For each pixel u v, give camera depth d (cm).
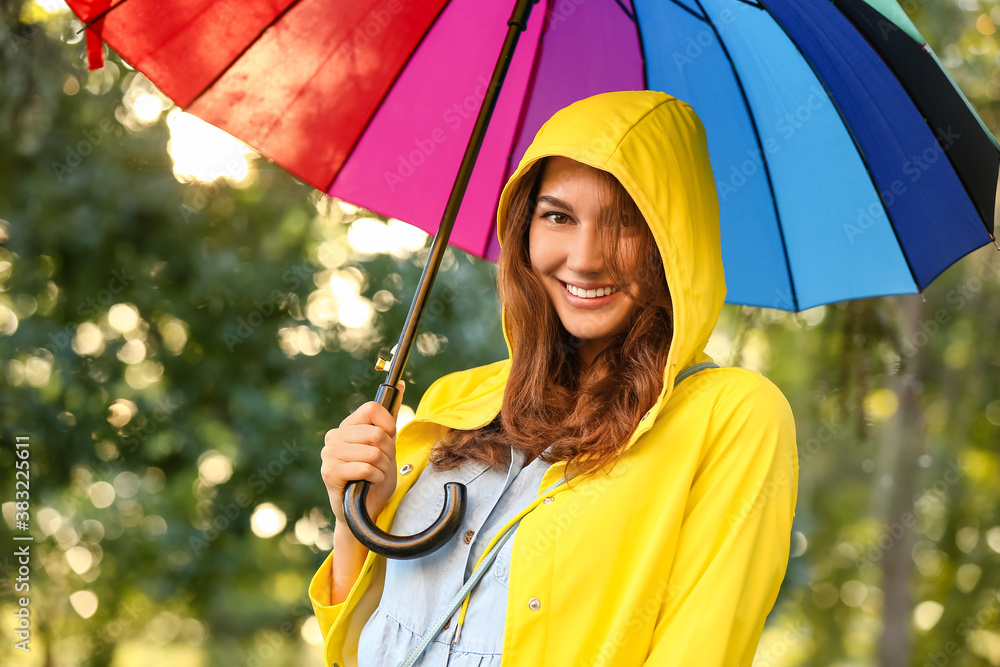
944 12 588
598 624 150
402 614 165
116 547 525
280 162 208
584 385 168
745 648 148
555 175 166
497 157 219
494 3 213
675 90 215
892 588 706
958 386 735
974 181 191
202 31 193
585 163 160
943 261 205
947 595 727
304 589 662
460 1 212
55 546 518
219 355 536
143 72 188
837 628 784
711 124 214
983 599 713
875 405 723
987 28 601
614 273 161
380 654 165
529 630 150
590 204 162
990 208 196
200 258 523
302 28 202
